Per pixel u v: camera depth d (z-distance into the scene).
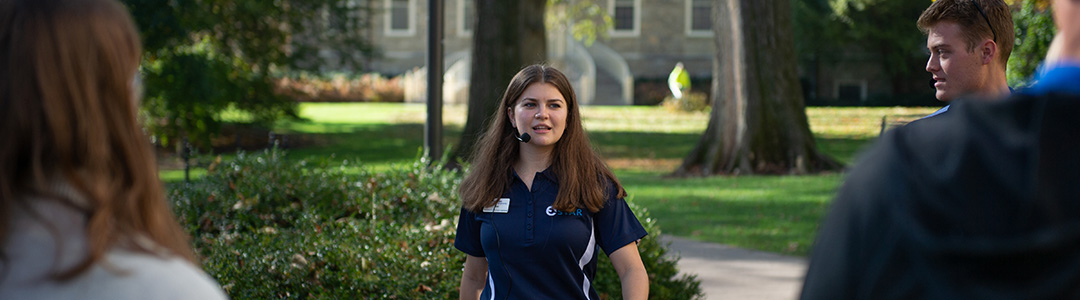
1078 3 0.95
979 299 0.88
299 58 21.36
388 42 44.31
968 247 0.89
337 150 20.30
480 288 3.15
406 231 4.60
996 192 0.90
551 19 32.25
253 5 18.30
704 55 43.84
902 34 33.50
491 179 2.97
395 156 18.91
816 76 38.69
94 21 1.13
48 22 1.10
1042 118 0.90
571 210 2.86
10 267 1.05
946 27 2.70
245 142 22.17
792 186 14.07
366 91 38.25
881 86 39.03
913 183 0.95
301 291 4.16
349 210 5.27
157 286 1.07
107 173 1.13
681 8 43.78
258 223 5.16
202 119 18.41
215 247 4.55
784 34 16.70
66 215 1.08
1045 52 8.41
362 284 4.06
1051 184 0.88
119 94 1.15
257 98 20.70
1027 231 0.87
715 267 7.56
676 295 4.94
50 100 1.08
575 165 2.92
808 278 1.04
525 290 2.85
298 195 5.36
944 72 2.75
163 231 1.20
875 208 0.97
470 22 44.25
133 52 1.19
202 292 1.10
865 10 33.47
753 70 16.55
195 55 17.08
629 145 22.19
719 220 10.52
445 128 25.84
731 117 16.77
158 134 18.16
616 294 4.60
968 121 0.95
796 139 16.53
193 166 7.16
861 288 0.96
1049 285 0.87
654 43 43.84
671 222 10.35
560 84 2.94
